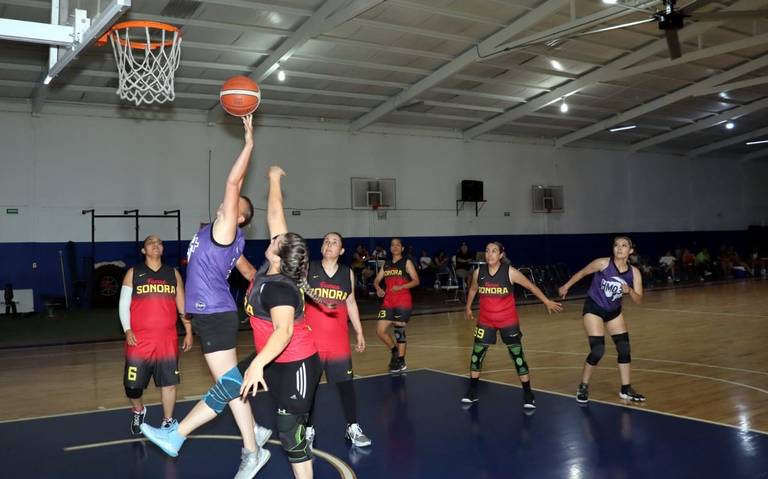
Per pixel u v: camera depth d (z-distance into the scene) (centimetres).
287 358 366
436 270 2069
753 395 669
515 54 1638
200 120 1806
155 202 1745
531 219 2366
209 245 406
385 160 2086
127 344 536
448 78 1736
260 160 1881
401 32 1458
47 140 1630
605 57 1727
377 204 2039
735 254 2670
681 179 2773
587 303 653
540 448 500
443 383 763
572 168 2473
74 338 1234
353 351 1027
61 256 1642
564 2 1348
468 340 1134
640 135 2497
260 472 461
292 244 361
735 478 423
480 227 2256
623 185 2597
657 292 2030
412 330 1291
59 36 685
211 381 820
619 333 654
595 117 2233
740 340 1047
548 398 670
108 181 1692
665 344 1027
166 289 538
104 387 795
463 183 2162
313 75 1636
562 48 1630
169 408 539
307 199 1948
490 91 1895
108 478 451
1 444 541
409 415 616
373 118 1914
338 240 543
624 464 457
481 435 540
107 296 1645
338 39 1458
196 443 532
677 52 992
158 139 1755
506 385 743
